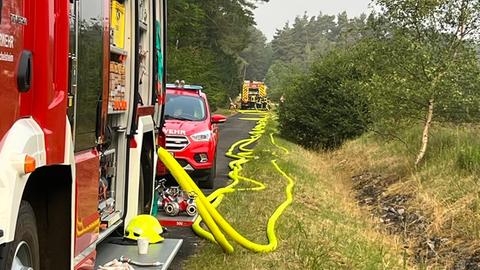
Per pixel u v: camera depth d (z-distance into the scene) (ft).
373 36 52.65
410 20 48.42
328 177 59.57
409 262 30.76
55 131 13.29
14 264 12.37
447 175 42.47
